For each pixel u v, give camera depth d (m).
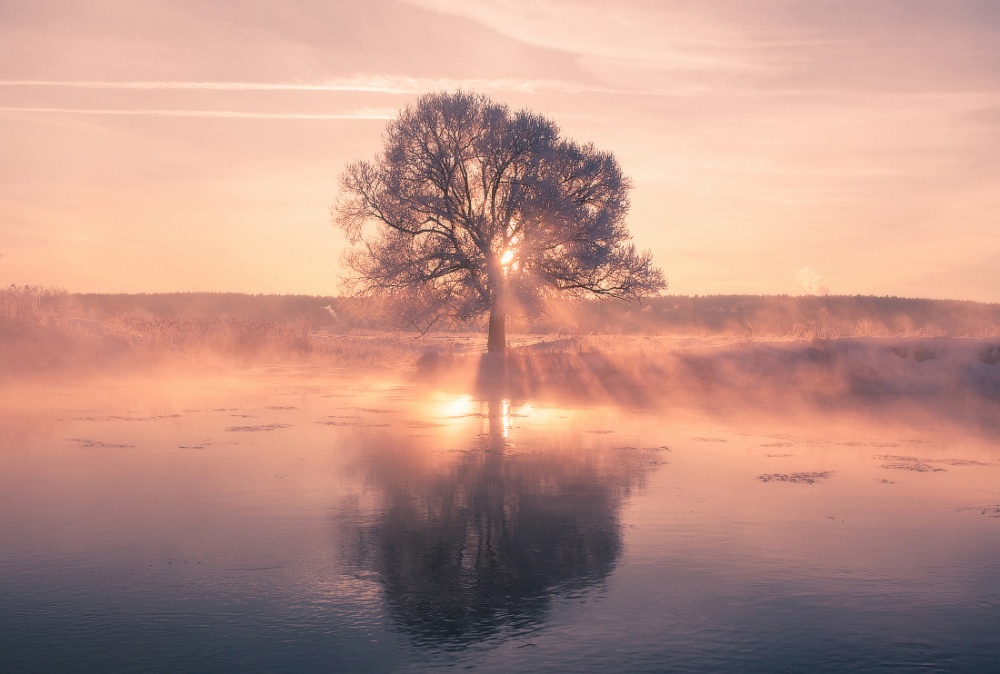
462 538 8.56
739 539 8.55
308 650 5.69
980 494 10.82
